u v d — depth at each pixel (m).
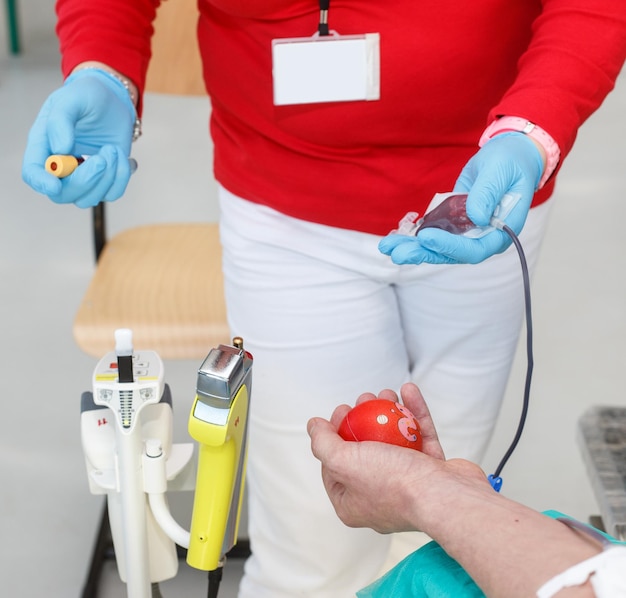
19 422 2.47
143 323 1.78
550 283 3.15
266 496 1.55
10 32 5.36
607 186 3.83
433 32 1.22
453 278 1.42
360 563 1.57
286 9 1.25
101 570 1.95
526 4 1.24
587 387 2.64
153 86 1.86
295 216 1.38
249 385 0.90
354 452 0.87
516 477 2.28
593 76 1.15
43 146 1.15
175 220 3.62
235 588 1.84
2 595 1.93
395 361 1.50
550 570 0.67
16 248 3.32
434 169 1.34
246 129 1.40
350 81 1.26
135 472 0.96
